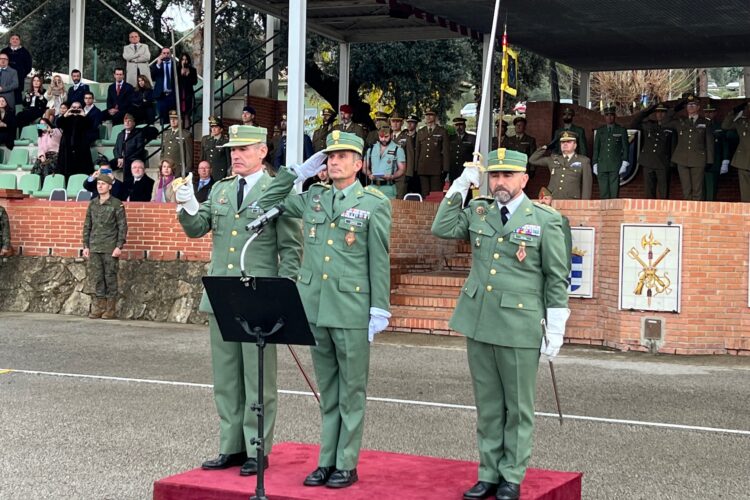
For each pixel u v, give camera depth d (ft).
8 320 53.47
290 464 23.03
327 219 22.13
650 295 44.88
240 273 23.07
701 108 67.51
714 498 23.22
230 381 22.98
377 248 21.85
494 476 20.98
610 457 26.78
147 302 54.54
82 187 65.72
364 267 21.98
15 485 23.59
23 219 58.03
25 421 30.01
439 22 61.31
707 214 44.62
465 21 62.13
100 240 54.13
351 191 22.15
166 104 71.00
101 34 99.81
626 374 39.29
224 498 20.71
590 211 47.26
